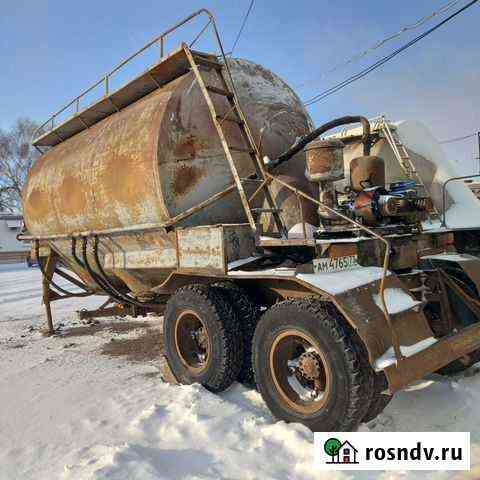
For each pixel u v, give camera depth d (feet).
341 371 10.55
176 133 15.52
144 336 24.52
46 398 15.15
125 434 11.75
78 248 21.13
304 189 15.84
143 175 15.60
